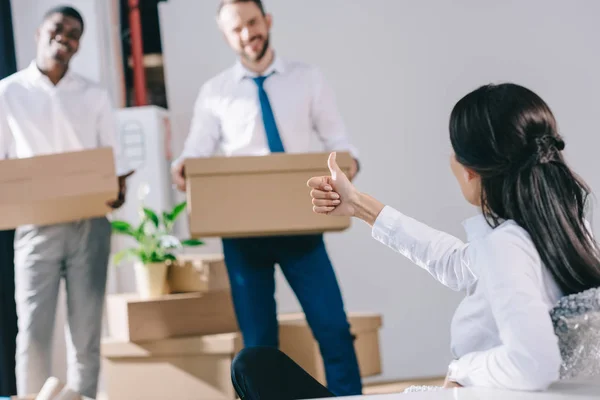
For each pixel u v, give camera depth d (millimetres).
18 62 3416
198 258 3111
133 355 2855
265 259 2412
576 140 3732
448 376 954
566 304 893
